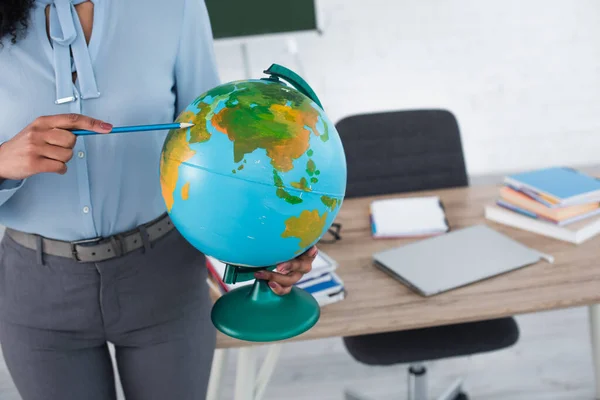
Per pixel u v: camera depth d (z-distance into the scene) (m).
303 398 2.04
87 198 1.03
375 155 1.90
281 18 2.80
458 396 1.94
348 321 1.23
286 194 0.73
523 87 3.42
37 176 1.02
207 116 0.75
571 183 1.61
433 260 1.42
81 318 1.08
